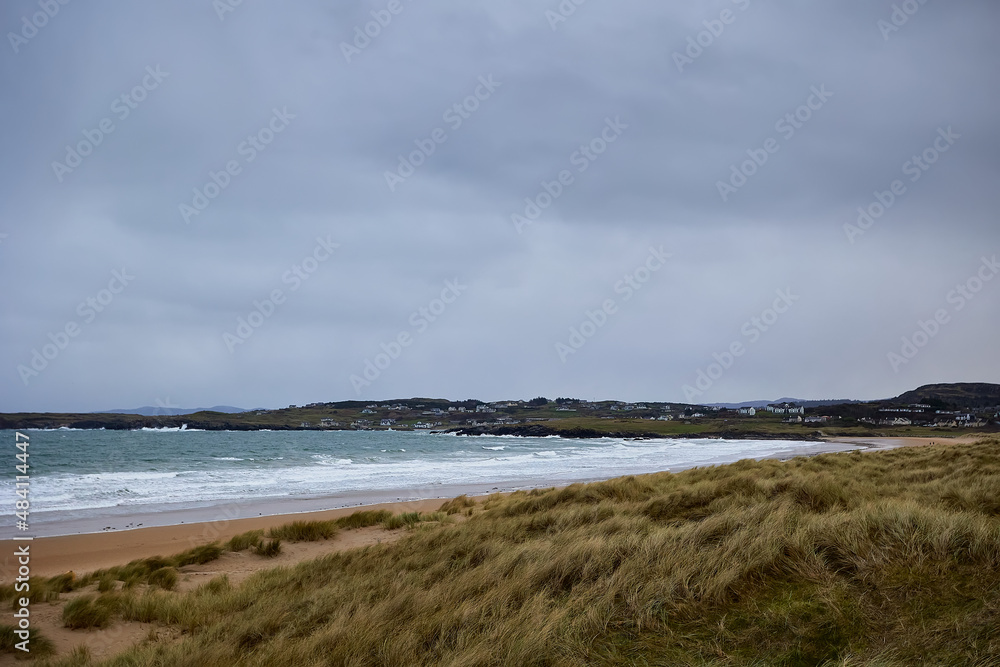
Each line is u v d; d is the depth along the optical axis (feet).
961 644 12.94
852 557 17.67
